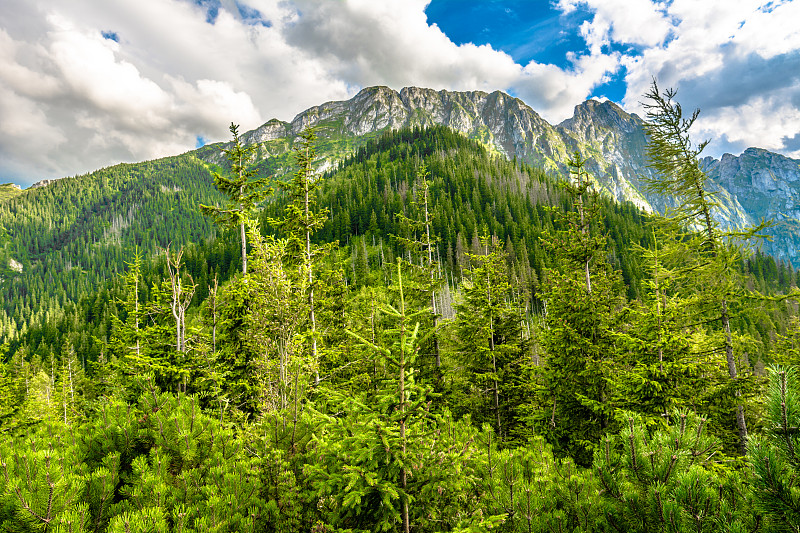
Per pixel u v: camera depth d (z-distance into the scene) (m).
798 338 18.06
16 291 199.88
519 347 16.12
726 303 12.41
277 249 13.81
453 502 4.89
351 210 118.38
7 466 3.89
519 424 14.84
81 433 5.88
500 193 137.75
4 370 26.48
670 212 14.18
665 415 10.48
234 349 15.59
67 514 3.87
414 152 188.62
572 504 5.47
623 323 13.32
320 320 18.38
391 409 5.05
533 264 87.50
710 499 3.73
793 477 3.26
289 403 8.18
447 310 49.69
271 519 5.26
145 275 86.75
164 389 14.03
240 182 19.22
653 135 14.53
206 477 5.64
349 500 4.23
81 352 74.56
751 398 10.73
